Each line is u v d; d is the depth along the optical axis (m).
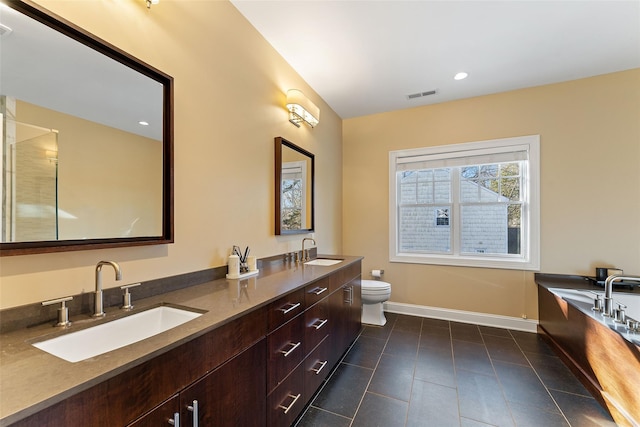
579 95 2.88
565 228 2.92
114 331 1.10
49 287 1.03
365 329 3.11
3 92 0.91
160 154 1.41
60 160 1.04
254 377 1.27
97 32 1.17
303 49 2.42
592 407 1.78
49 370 0.70
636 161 2.71
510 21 2.05
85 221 1.11
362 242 3.88
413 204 3.71
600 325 1.83
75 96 1.09
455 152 3.40
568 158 2.92
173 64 1.51
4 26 0.92
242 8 1.96
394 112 3.73
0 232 0.89
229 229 1.89
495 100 3.22
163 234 1.42
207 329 0.99
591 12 1.96
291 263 2.55
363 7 1.93
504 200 3.27
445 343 2.73
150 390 0.80
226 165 1.87
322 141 3.37
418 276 3.57
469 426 1.62
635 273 2.69
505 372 2.20
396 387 2.00
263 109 2.26
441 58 2.53
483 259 3.26
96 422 0.68
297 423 1.64
